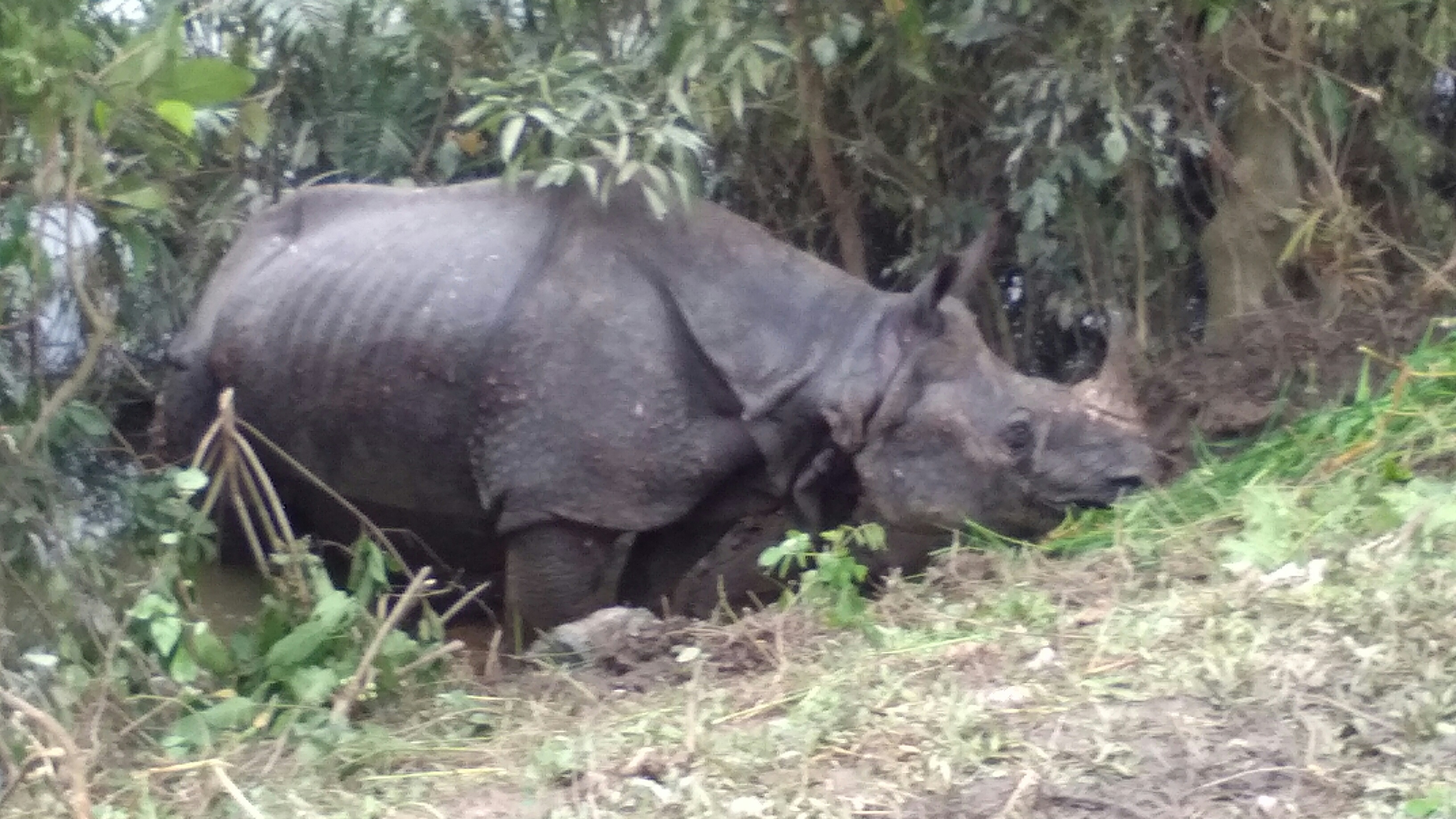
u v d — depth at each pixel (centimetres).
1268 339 511
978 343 423
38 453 349
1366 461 388
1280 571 318
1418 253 540
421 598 368
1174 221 540
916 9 464
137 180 338
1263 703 258
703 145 474
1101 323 545
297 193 472
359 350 429
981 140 541
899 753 260
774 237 452
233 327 445
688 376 422
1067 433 413
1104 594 342
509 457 418
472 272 425
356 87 548
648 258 426
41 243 328
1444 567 297
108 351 471
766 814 242
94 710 311
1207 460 463
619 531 424
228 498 448
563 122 431
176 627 320
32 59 288
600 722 308
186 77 304
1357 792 229
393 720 332
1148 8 496
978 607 342
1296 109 521
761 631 351
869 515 438
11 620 326
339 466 445
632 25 502
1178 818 228
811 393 418
